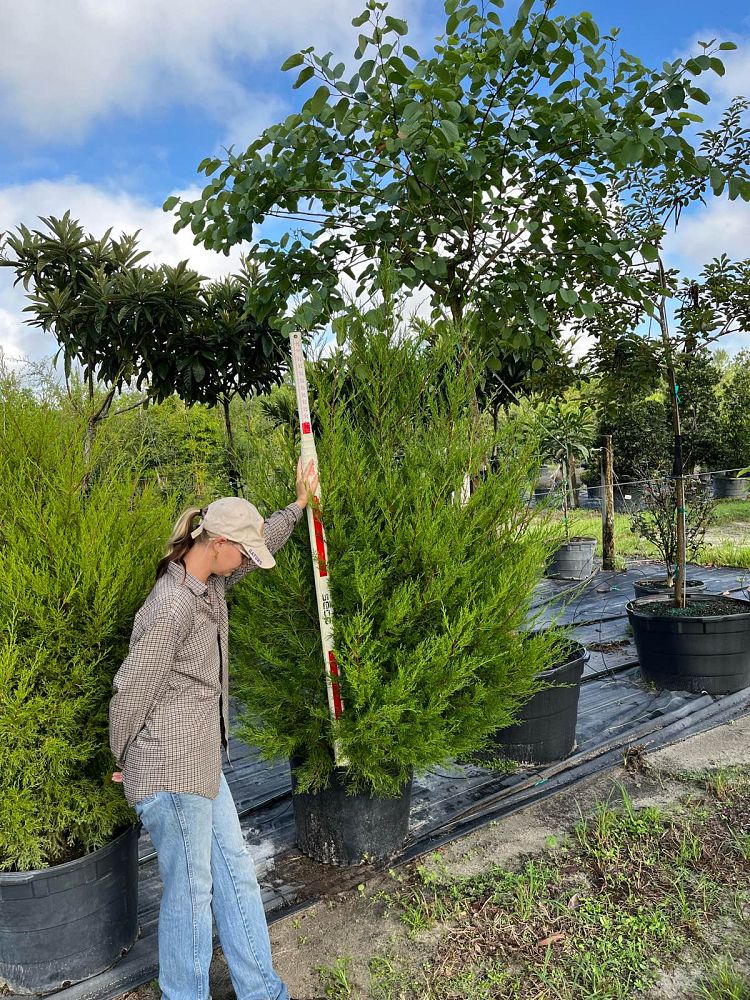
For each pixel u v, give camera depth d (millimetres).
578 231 3346
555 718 3902
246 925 2158
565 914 2637
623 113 2939
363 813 2967
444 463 2941
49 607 2258
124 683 1938
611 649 6129
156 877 3064
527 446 3174
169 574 2090
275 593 2818
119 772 2180
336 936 2592
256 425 3898
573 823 3334
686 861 2953
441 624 2828
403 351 2979
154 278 6570
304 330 3004
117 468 2787
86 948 2338
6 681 2123
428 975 2367
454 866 2998
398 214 3400
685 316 4867
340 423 2834
